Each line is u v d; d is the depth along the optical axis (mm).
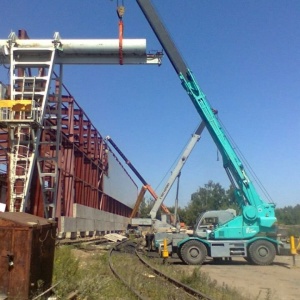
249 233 24516
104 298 10758
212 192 96875
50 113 35656
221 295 12398
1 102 27156
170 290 12898
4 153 38250
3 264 9016
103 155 63469
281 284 15945
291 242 24094
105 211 63531
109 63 31844
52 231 10617
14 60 30859
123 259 23688
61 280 10688
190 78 26312
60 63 31875
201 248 23953
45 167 37531
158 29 26062
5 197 34000
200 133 37562
